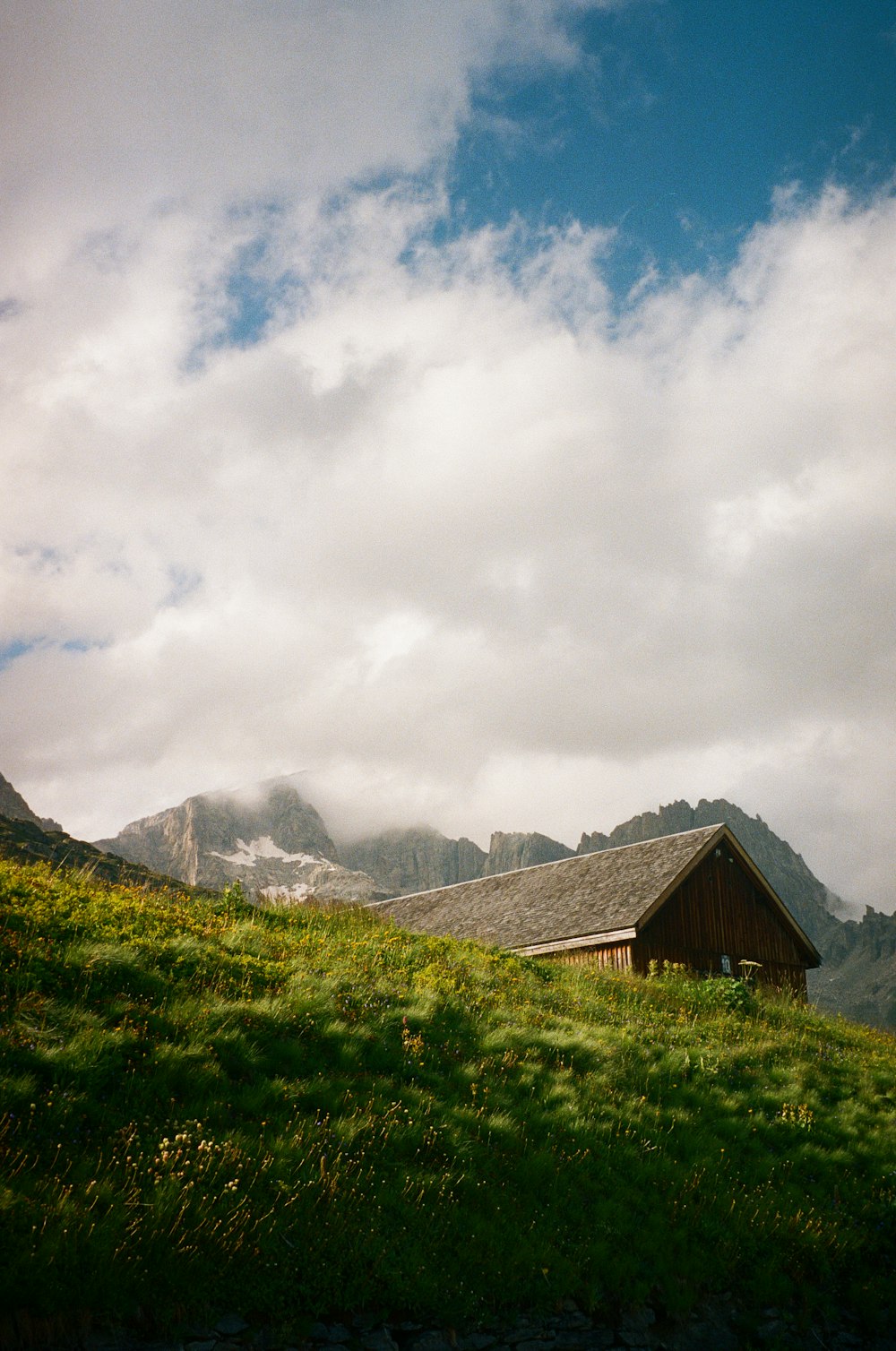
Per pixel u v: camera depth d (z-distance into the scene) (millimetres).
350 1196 10055
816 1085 18406
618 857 41062
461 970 19703
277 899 24594
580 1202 11562
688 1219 12047
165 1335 7926
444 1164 11289
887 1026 32281
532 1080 14117
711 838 37750
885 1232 13383
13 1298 7359
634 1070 16016
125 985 12383
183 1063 10961
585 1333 9938
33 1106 9281
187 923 16328
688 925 36094
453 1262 9836
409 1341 9016
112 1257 8039
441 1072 13500
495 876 47906
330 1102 11461
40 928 13102
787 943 39781
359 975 16422
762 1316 11164
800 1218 12961
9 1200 8062
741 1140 14727
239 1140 10070
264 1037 12375
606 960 34688
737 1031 21500
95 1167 9016
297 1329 8555
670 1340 10336
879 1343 11414
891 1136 16469
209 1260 8617
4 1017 10586
